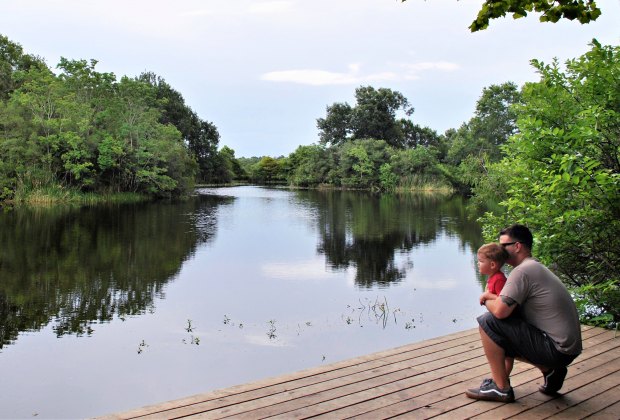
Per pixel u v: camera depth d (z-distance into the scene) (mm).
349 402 3098
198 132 61250
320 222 20469
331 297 8617
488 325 3070
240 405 3041
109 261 11625
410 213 24484
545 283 2969
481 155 39688
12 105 28406
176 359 5887
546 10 3270
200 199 35594
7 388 5109
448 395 3213
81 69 35031
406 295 8773
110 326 7043
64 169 30312
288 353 6078
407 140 62219
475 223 20031
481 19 3344
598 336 4457
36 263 11227
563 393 3258
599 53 5477
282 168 72500
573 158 4660
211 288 9203
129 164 32781
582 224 5227
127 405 4758
